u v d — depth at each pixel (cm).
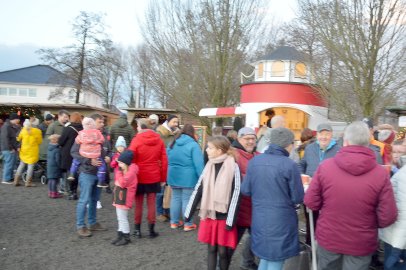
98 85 4719
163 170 609
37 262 492
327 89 1576
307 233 488
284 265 400
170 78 2289
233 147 465
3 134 1065
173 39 2291
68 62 3425
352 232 319
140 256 528
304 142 625
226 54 2216
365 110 1468
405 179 342
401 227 341
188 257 530
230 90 2291
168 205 721
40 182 1088
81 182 598
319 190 338
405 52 1425
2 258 500
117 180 568
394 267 383
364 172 315
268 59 1734
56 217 711
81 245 563
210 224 428
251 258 470
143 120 625
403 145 547
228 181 418
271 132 382
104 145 898
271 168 366
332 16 1503
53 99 4009
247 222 441
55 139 866
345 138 331
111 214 747
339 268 337
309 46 1692
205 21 2231
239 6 2211
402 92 1481
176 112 2098
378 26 1420
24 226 648
